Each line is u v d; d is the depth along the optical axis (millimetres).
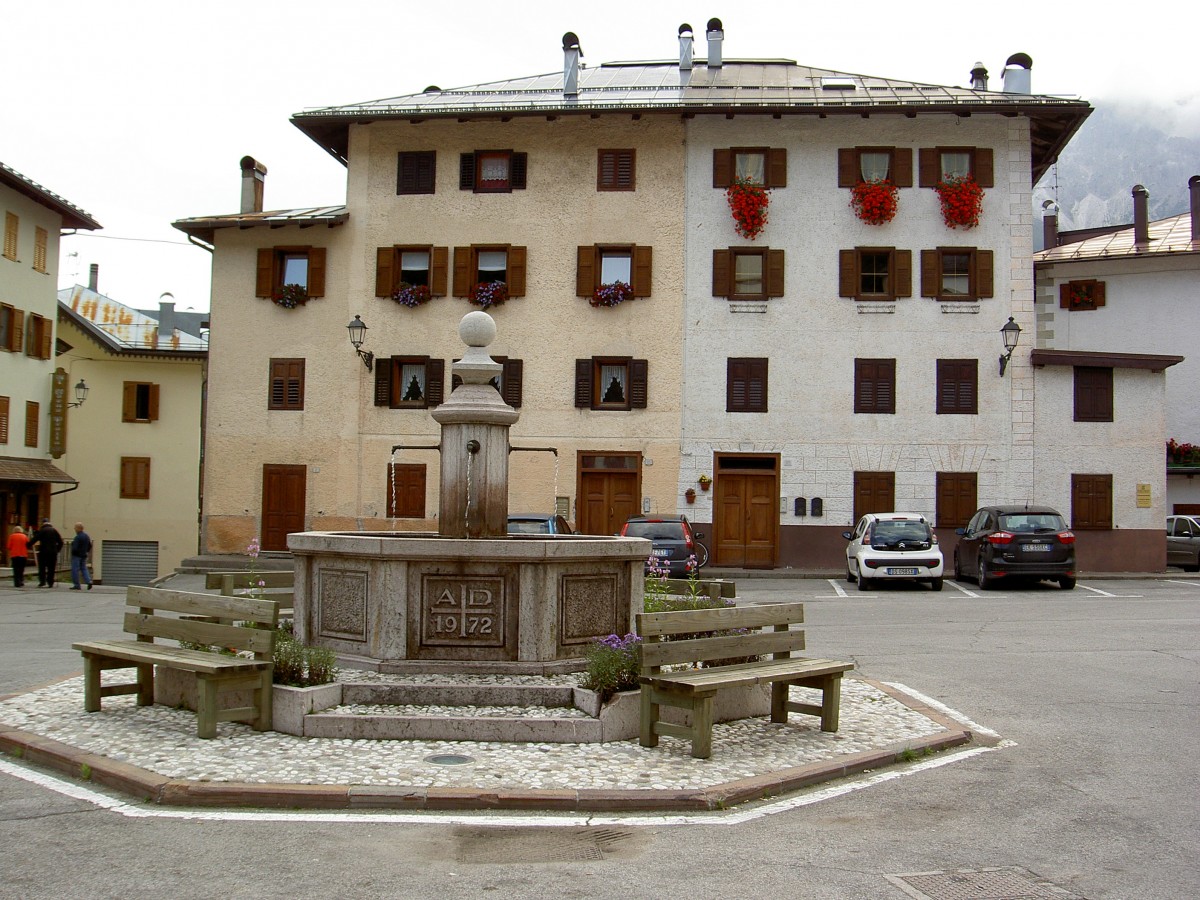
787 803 7117
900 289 31094
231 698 8969
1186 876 5750
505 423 10758
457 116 31609
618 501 31625
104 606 22031
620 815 6758
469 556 9125
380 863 5809
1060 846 6266
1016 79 32250
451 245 32344
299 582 9836
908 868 5848
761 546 31125
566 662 9297
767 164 31609
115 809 6723
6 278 32531
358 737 8219
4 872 5598
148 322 44375
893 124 31391
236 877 5562
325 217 32062
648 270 31609
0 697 9961
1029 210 31078
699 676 8219
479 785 7012
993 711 10375
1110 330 37812
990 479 30547
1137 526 30094
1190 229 40000
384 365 32188
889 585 26156
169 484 40344
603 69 38531
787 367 31266
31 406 34062
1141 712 10336
